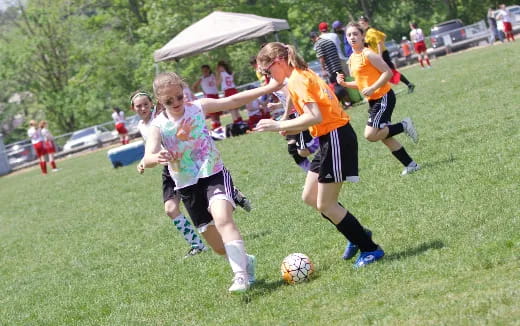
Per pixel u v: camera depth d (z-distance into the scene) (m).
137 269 9.70
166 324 6.81
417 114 17.11
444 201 8.73
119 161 25.83
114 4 63.34
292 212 10.65
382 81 10.41
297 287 6.95
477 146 11.53
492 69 22.23
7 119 65.12
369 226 8.67
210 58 54.12
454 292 5.63
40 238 14.72
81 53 60.97
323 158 7.01
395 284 6.25
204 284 8.02
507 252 6.30
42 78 62.38
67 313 8.19
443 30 50.56
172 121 6.99
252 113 24.52
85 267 10.77
